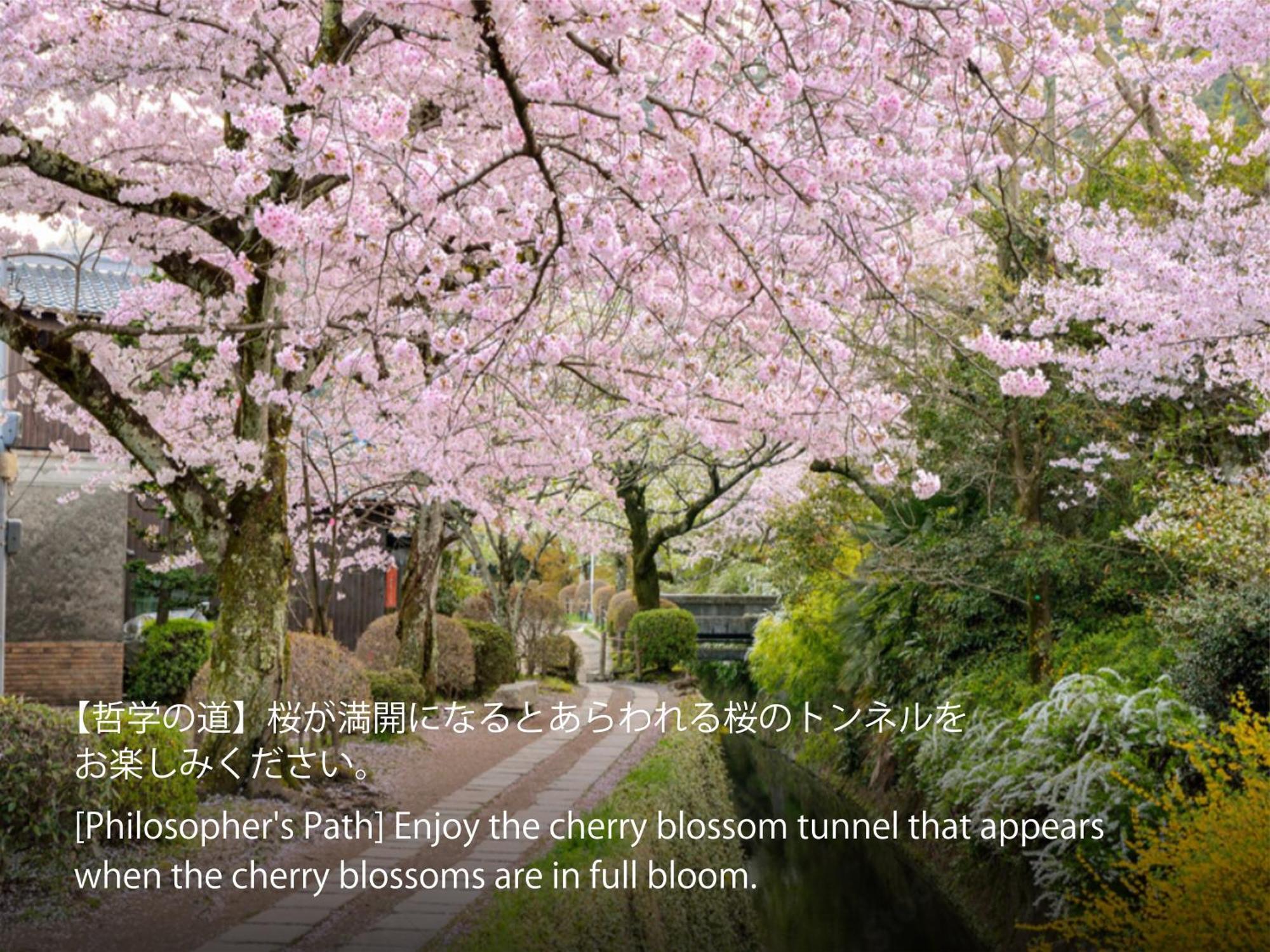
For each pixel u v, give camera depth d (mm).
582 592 41531
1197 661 8125
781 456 18016
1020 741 9148
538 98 5457
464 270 7648
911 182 6570
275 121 5160
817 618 16031
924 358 11016
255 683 8195
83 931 5465
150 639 14930
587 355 7633
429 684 14273
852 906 10648
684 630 22016
